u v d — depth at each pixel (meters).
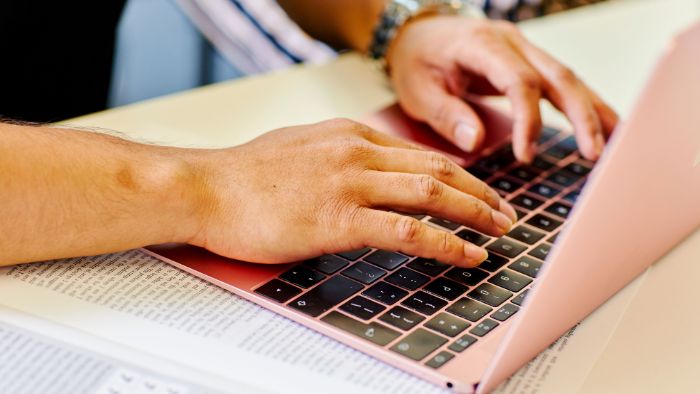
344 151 0.69
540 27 1.21
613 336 0.60
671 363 0.58
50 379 0.53
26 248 0.62
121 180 0.64
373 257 0.67
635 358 0.58
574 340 0.60
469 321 0.59
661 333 0.61
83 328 0.58
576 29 1.20
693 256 0.71
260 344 0.57
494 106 0.94
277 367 0.55
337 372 0.55
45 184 0.62
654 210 0.56
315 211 0.65
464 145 0.85
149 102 0.94
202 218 0.66
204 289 0.63
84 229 0.63
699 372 0.57
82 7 1.22
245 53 1.26
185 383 0.53
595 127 0.86
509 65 0.89
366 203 0.67
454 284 0.64
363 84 1.01
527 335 0.52
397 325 0.59
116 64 1.39
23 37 1.20
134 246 0.65
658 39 1.17
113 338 0.57
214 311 0.61
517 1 1.50
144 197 0.64
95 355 0.55
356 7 1.10
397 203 0.67
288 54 1.22
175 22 1.35
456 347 0.57
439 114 0.88
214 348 0.57
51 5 1.20
